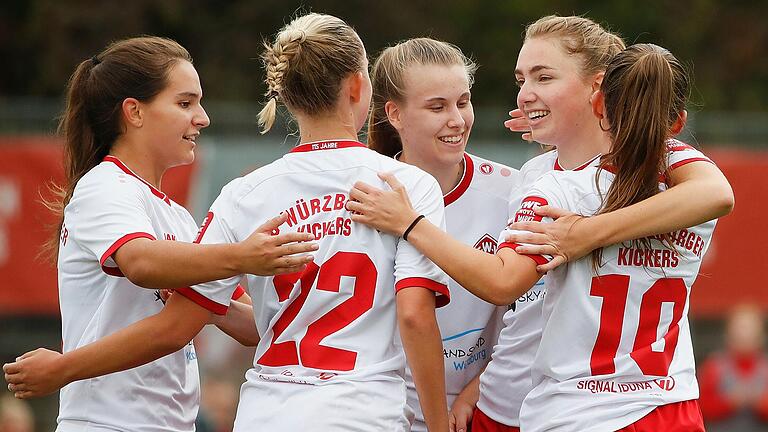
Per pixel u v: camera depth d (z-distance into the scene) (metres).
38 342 38.16
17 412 35.34
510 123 17.47
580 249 14.01
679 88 14.64
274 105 14.73
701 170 14.53
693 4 69.56
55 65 64.81
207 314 14.64
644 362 14.20
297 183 14.50
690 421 14.31
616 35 17.56
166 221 15.67
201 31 66.81
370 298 14.16
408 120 16.36
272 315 14.53
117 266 14.81
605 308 14.23
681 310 14.63
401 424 14.20
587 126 16.08
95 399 15.25
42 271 37.78
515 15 68.00
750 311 37.09
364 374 13.95
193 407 16.11
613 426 14.03
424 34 67.38
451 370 17.11
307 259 14.01
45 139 37.75
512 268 14.09
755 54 70.44
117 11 65.50
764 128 38.50
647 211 13.99
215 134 36.50
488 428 16.81
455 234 16.98
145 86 15.55
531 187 14.98
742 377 35.97
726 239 38.50
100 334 15.24
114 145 15.79
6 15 67.44
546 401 14.43
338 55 14.46
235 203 14.69
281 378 14.15
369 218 14.18
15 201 37.47
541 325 16.25
